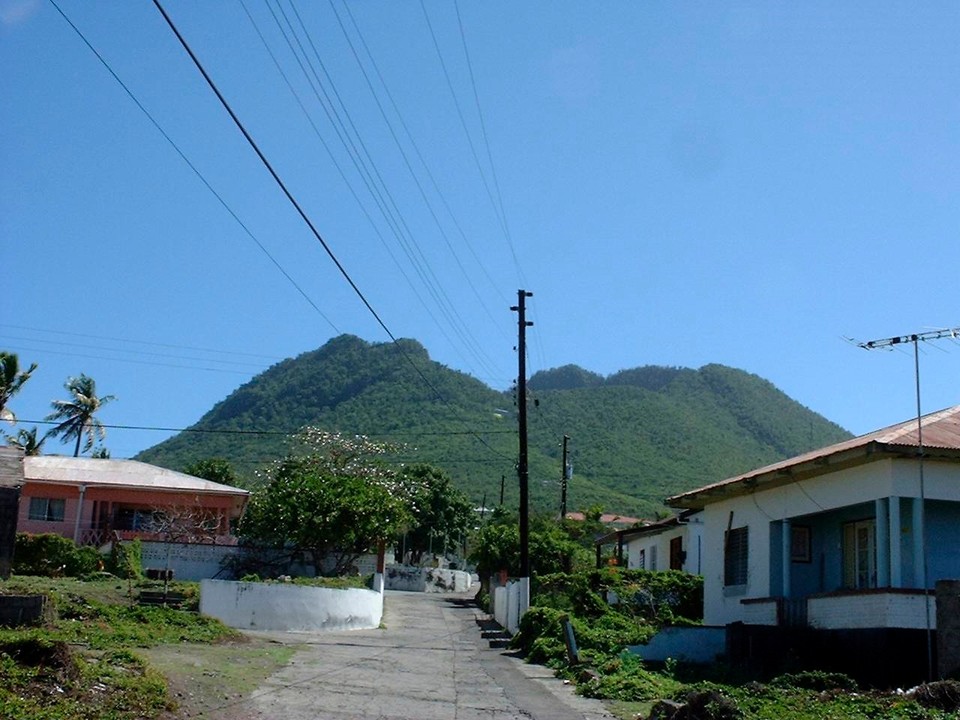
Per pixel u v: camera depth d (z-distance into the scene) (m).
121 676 14.43
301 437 46.12
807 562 24.80
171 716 13.21
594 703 17.52
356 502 36.03
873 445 20.22
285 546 37.41
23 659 13.48
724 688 18.25
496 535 41.44
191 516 39.72
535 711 16.48
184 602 27.20
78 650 16.39
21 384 52.56
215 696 15.16
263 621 26.66
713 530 28.06
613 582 31.00
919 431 20.16
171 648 19.58
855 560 23.55
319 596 27.84
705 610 27.98
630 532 40.28
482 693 18.22
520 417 31.34
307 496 36.12
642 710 16.61
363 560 45.16
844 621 20.94
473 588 59.62
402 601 41.81
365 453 46.12
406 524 43.53
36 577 31.28
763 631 21.69
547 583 31.58
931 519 21.47
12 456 30.42
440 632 30.39
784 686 18.58
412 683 18.78
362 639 26.30
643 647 22.69
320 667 19.66
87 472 42.84
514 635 27.31
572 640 21.92
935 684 16.34
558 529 46.03
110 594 27.17
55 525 41.44
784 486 24.45
